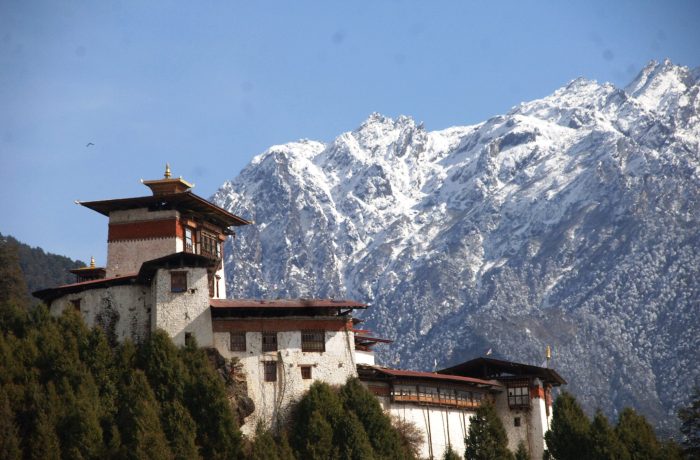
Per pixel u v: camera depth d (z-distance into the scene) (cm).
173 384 18838
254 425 19675
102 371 19088
